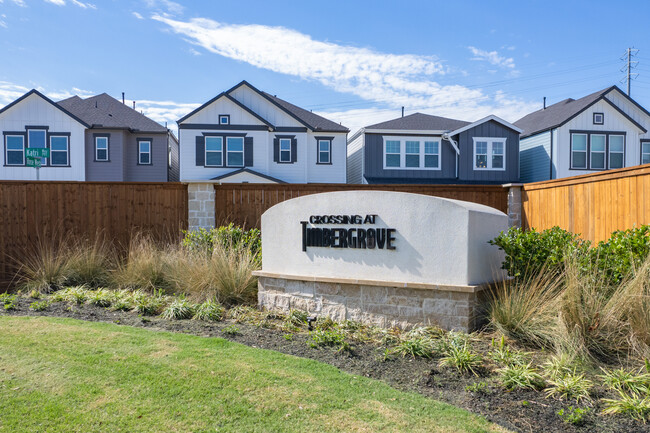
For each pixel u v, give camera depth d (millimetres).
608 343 4625
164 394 3664
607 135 22922
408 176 24062
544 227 9312
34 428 3117
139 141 24516
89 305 6832
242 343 5141
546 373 4090
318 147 24719
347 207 6160
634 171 6809
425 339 4957
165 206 9641
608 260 5375
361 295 5996
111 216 9531
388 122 25328
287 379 4020
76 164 23016
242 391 3750
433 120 25672
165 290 7766
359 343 5238
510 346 4883
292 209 6613
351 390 3857
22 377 3916
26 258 9250
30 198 9305
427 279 5625
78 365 4203
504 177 23766
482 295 5684
